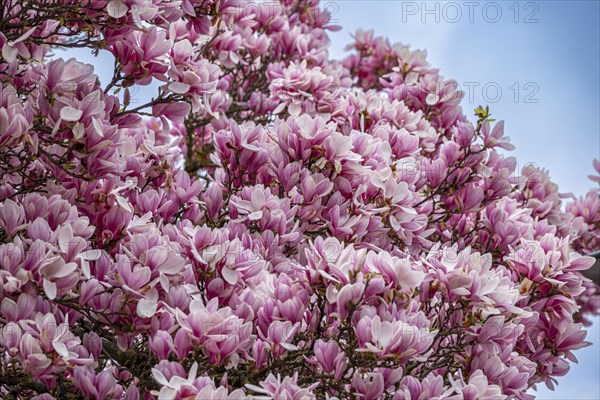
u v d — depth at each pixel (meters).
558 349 4.57
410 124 5.46
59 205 3.69
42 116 3.68
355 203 4.28
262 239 4.20
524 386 3.83
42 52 4.28
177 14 4.12
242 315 3.57
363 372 3.51
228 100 6.57
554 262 4.36
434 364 3.90
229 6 4.50
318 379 3.64
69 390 3.62
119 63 3.91
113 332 3.78
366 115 5.44
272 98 5.70
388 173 4.37
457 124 5.69
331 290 3.45
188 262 3.76
